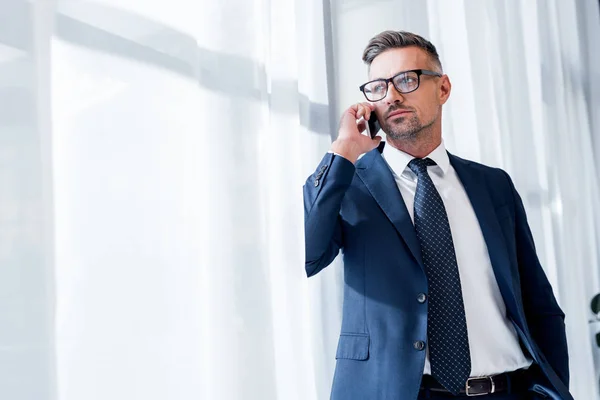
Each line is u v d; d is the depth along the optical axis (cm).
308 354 162
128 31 132
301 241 164
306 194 161
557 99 302
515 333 167
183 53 140
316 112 194
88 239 123
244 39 153
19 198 112
